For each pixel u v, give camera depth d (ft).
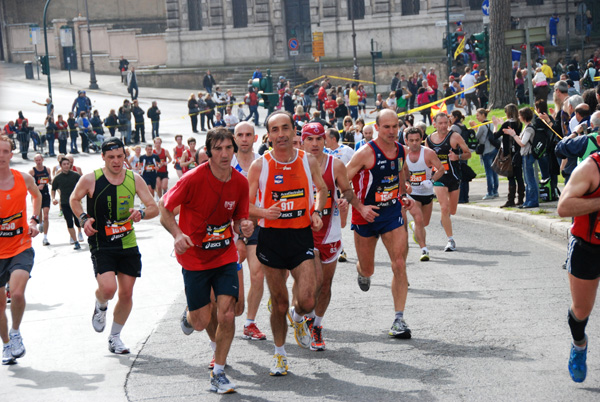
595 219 21.67
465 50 161.48
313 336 28.22
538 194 56.29
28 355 30.25
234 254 25.05
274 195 25.59
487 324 29.89
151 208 29.30
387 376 24.97
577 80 124.06
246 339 30.17
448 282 37.32
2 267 29.30
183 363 27.91
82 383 26.32
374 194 29.89
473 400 22.52
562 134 51.52
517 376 24.25
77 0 242.58
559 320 29.84
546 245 44.86
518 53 141.69
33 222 30.30
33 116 160.45
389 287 37.58
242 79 184.03
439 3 168.14
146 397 24.49
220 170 24.02
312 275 25.62
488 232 50.75
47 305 39.29
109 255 29.17
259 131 142.41
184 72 196.34
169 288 41.19
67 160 59.16
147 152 81.82
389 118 29.50
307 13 188.44
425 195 42.88
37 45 238.07
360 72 173.88
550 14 174.60
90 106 149.07
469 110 123.44
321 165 28.53
